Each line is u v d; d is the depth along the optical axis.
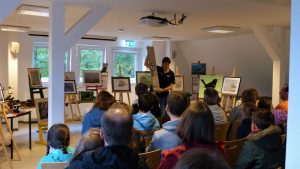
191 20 6.38
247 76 9.73
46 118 6.64
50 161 2.57
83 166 1.64
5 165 5.19
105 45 10.33
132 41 10.80
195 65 10.67
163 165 2.06
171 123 2.66
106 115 1.74
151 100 3.45
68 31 5.00
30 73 8.26
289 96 1.27
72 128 8.17
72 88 8.52
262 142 2.64
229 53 9.63
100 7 5.22
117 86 8.21
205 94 4.03
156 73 6.32
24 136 7.26
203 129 2.03
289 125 1.27
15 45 8.20
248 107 3.74
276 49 6.84
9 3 4.12
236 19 6.17
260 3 4.67
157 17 5.45
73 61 9.87
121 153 1.66
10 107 5.91
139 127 3.34
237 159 2.84
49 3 4.96
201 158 0.89
